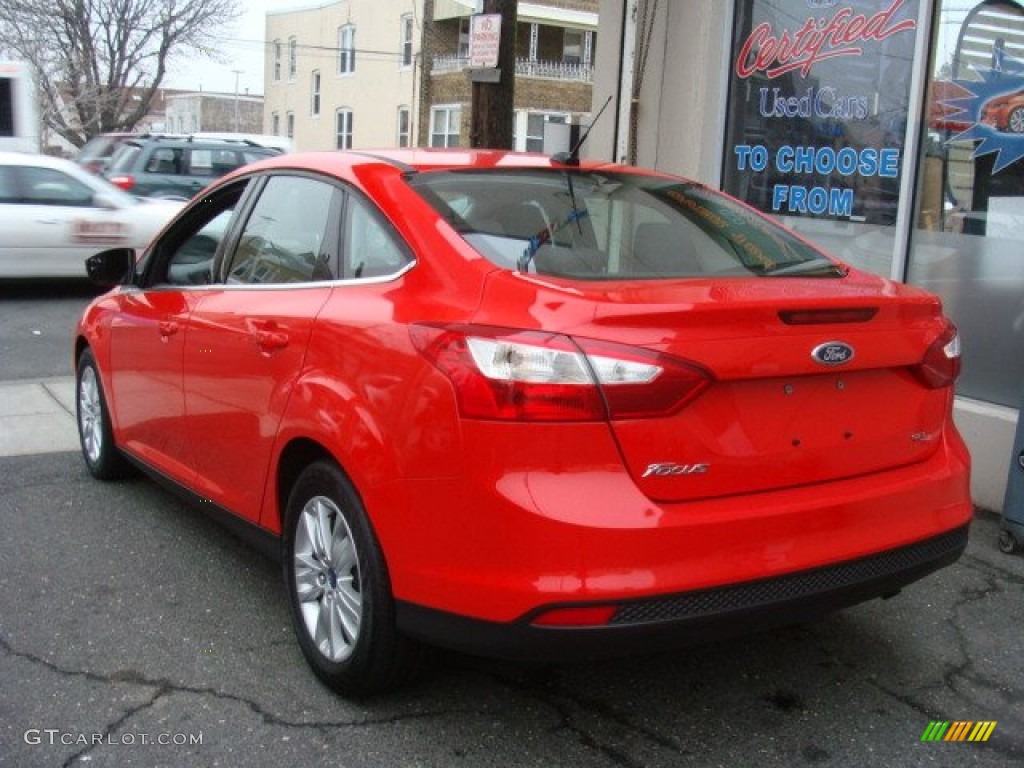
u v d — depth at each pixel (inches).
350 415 124.5
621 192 152.0
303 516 138.6
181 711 130.7
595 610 106.0
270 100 1732.3
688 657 147.9
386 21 1409.9
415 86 1360.7
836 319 119.9
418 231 131.0
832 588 118.6
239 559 180.4
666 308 110.0
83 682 137.6
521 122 1338.6
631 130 304.2
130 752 121.5
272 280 154.5
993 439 210.2
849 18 248.7
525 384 107.3
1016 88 213.3
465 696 135.3
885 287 135.6
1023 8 210.7
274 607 161.5
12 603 161.5
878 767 122.1
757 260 143.7
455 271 123.6
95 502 209.0
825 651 150.9
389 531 118.7
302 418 133.3
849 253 253.9
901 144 239.1
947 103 228.7
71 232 487.8
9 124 770.2
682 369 109.3
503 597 108.3
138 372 188.7
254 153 670.5
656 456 109.5
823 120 258.1
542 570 106.6
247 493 153.1
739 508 113.3
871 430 125.6
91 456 224.1
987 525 204.2
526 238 131.6
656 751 124.0
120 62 1508.4
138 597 164.4
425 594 115.4
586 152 323.0
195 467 170.4
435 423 113.3
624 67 303.4
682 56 289.0
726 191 286.2
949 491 131.3
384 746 123.7
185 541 188.4
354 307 131.8
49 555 181.2
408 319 121.6
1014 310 214.8
